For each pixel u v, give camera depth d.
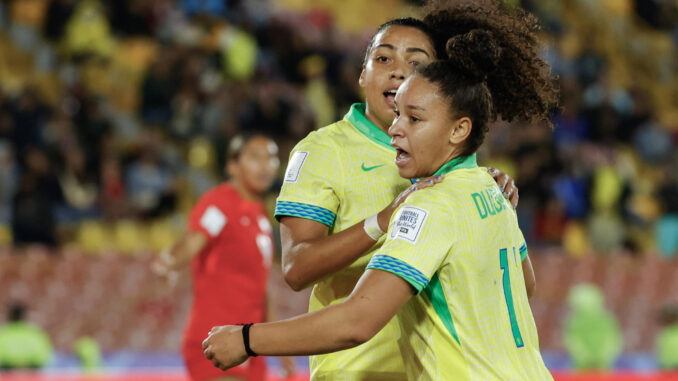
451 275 9.61
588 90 54.75
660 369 33.59
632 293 42.91
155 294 37.00
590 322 35.38
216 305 19.53
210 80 47.59
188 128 46.34
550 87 11.54
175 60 47.59
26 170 40.50
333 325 9.20
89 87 48.81
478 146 10.25
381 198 11.52
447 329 9.66
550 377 10.33
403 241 9.43
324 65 50.88
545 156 46.47
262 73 49.34
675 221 48.84
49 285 36.50
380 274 9.34
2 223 40.09
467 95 9.89
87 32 49.88
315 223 11.41
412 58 11.61
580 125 52.91
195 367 19.31
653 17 66.56
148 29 51.25
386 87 11.59
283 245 11.46
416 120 9.93
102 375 26.20
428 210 9.54
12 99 42.12
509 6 11.95
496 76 10.92
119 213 41.56
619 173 50.12
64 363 32.72
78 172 41.62
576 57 57.25
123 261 37.91
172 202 42.75
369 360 11.56
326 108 49.44
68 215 40.47
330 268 10.62
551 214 45.97
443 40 11.86
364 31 57.88
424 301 9.78
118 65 50.34
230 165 20.47
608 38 64.00
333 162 11.57
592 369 35.22
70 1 50.00
